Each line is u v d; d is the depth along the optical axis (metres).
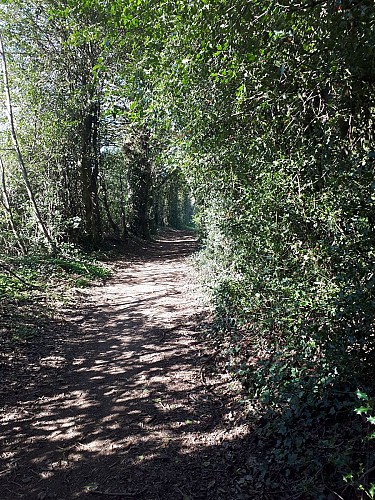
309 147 5.21
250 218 5.79
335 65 4.20
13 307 7.99
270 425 3.80
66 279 11.54
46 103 14.69
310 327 3.78
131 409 4.63
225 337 6.18
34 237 14.70
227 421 4.22
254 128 6.52
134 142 24.05
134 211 27.50
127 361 6.02
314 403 3.60
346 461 2.87
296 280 4.50
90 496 3.32
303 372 3.86
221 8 4.48
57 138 15.10
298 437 3.42
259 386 4.40
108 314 8.76
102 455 3.83
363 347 3.49
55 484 3.46
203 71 6.08
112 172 24.62
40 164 15.38
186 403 4.69
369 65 3.97
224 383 5.01
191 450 3.84
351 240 3.70
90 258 15.61
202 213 10.77
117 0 6.07
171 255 21.02
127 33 6.67
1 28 13.80
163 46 6.48
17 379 5.34
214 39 5.04
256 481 3.30
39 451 3.91
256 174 6.10
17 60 14.58
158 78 6.93
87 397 4.95
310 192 4.90
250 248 5.96
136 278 13.45
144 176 26.47
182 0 5.15
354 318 3.38
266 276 5.08
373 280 3.13
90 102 15.00
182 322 7.71
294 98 5.43
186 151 7.80
